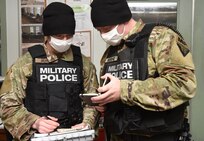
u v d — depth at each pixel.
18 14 2.56
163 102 1.04
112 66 1.25
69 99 1.51
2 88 1.51
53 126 1.36
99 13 1.17
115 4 1.16
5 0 2.54
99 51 2.59
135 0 2.61
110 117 1.18
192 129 2.70
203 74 2.65
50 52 1.54
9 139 1.54
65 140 1.29
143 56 1.14
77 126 1.40
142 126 1.11
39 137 1.27
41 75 1.50
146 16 2.63
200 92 2.65
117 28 1.19
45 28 1.49
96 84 1.61
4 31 2.57
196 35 2.63
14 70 1.50
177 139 1.16
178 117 1.11
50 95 1.48
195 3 2.61
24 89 1.49
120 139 1.23
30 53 1.53
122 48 1.23
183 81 1.03
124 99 1.06
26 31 2.57
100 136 1.76
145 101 1.04
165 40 1.09
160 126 1.09
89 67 1.61
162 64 1.08
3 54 2.59
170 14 2.62
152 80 1.06
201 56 2.64
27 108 1.49
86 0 2.53
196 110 2.68
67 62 1.55
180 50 1.08
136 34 1.18
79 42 2.57
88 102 1.19
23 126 1.40
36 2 2.54
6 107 1.45
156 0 2.61
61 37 1.46
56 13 1.45
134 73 1.15
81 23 2.55
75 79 1.55
